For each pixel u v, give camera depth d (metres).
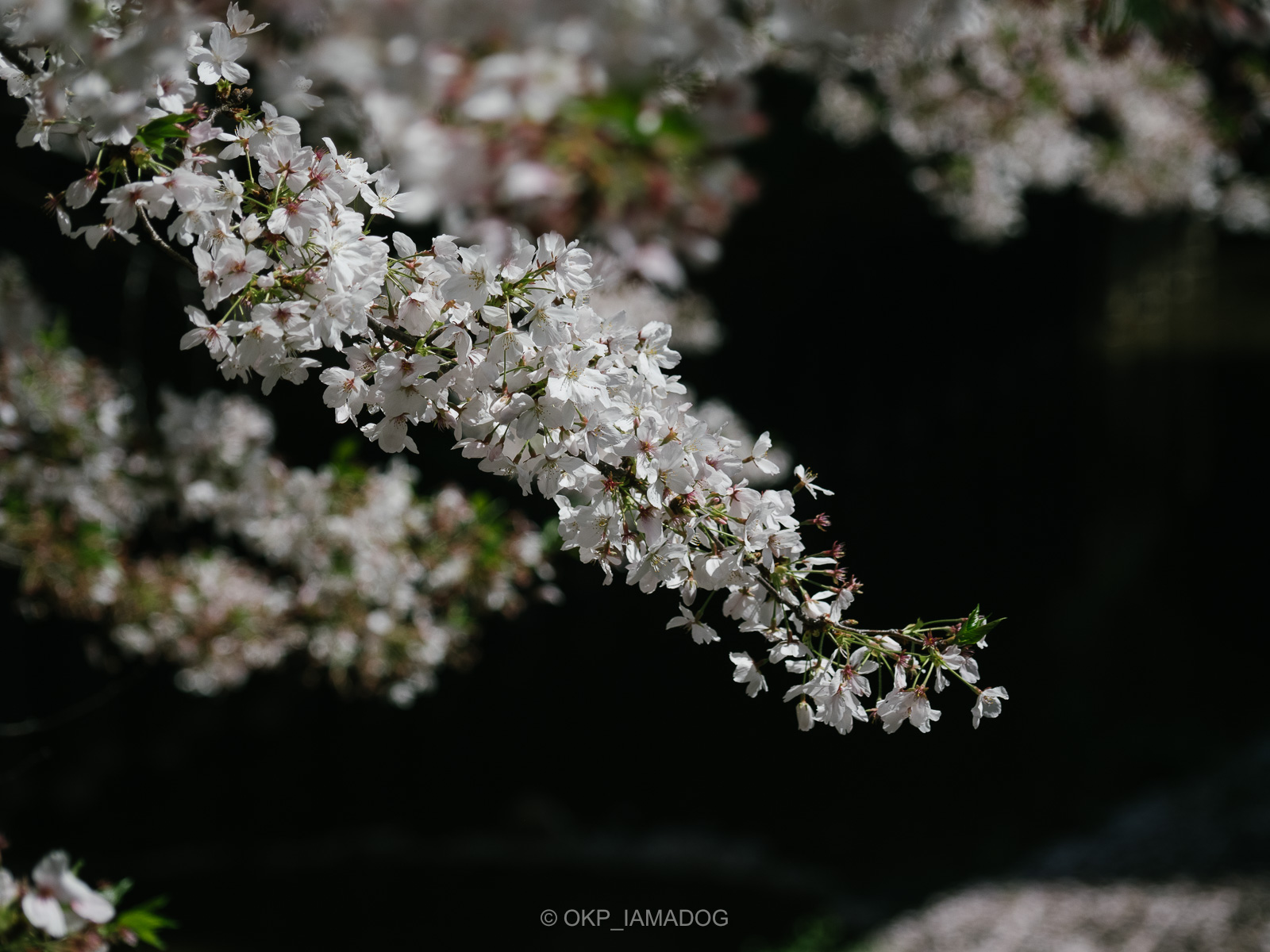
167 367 8.50
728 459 1.23
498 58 1.11
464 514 3.63
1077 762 11.09
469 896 10.80
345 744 12.82
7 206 7.73
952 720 12.19
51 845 11.47
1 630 11.27
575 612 12.58
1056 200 12.64
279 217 1.17
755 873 10.57
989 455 14.18
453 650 3.80
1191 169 6.53
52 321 7.66
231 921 10.33
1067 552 13.91
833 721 1.26
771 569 1.25
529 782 12.76
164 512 3.81
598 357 1.21
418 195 1.26
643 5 0.98
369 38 1.04
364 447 6.41
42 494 3.37
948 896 7.90
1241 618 12.86
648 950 9.62
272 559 3.69
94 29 1.02
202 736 12.41
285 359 1.18
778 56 4.60
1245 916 6.11
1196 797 8.86
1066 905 6.93
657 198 1.66
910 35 1.10
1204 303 13.80
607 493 1.22
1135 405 13.82
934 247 13.04
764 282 12.48
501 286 1.19
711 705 12.77
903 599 13.16
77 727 11.88
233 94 1.21
